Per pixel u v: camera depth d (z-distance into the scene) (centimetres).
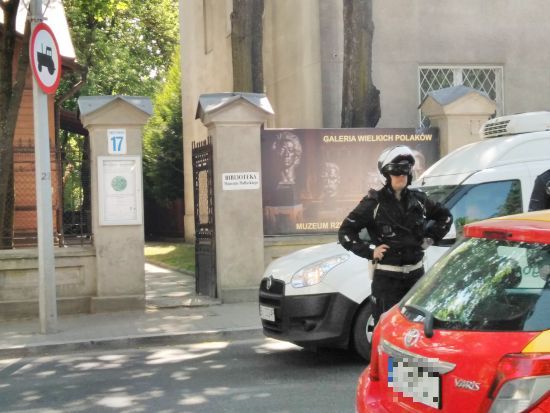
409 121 1644
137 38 3388
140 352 908
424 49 1647
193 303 1183
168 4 3472
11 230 1219
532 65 1698
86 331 992
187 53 2561
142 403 662
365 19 1370
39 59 971
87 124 1139
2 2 1190
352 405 630
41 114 978
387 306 611
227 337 971
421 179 818
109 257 1141
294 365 796
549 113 809
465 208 730
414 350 339
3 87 1195
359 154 1249
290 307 758
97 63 3000
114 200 1143
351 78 1377
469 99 1251
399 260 607
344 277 754
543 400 283
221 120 1184
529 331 304
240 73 1424
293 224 1234
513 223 362
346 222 618
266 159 1226
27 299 1105
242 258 1196
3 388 738
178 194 2867
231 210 1193
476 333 319
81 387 731
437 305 358
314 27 1617
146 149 2906
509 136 802
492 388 297
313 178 1239
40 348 909
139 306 1147
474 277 353
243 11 1419
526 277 329
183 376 766
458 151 829
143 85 3325
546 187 736
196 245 1306
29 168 1530
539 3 1697
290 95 1780
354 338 753
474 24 1669
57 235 1195
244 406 639
